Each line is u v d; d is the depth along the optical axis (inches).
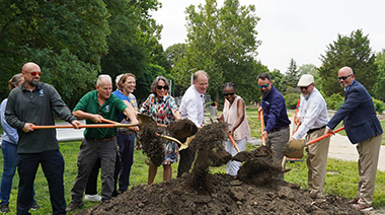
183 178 136.3
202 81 174.6
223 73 1884.8
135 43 1166.3
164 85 171.6
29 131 139.6
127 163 188.5
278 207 120.2
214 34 1913.1
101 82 158.9
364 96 168.2
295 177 236.2
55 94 146.9
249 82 1947.6
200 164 122.6
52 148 145.7
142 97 1628.9
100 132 158.2
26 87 143.3
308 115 171.6
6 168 163.9
